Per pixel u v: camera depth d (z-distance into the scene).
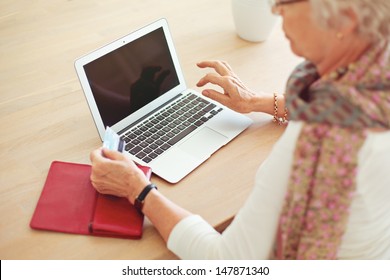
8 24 1.47
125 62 1.08
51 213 0.89
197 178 0.98
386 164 0.69
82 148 1.05
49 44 1.39
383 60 0.65
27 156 1.02
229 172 1.00
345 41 0.65
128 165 0.91
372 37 0.63
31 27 1.47
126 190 0.90
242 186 0.98
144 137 1.06
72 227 0.87
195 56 1.36
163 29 1.16
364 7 0.61
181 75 1.20
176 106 1.16
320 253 0.76
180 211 0.87
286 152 0.70
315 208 0.72
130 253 0.84
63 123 1.12
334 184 0.69
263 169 0.74
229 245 0.80
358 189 0.70
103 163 0.90
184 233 0.84
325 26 0.63
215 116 1.14
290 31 0.69
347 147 0.66
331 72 0.68
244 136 1.10
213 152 1.04
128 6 1.59
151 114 1.13
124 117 1.08
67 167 0.98
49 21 1.50
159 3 1.62
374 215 0.75
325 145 0.67
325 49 0.67
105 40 1.43
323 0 0.61
